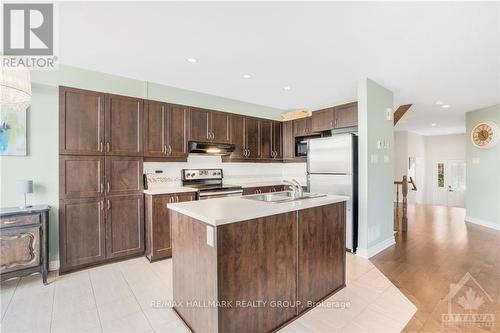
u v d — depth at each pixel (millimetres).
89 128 2896
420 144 9008
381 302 2189
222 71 3084
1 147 2572
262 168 5242
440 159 9070
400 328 1844
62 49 2488
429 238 4059
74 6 1815
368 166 3252
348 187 3369
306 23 2027
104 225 2975
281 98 4352
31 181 2551
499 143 4633
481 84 3512
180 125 3660
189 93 3869
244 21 2008
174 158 3715
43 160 2775
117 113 3094
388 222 3699
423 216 5895
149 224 3186
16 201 2639
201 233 1670
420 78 3273
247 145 4566
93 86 3055
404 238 4059
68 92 2777
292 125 5062
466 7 1813
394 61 2760
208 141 3977
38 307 2104
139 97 3395
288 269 1931
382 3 1774
